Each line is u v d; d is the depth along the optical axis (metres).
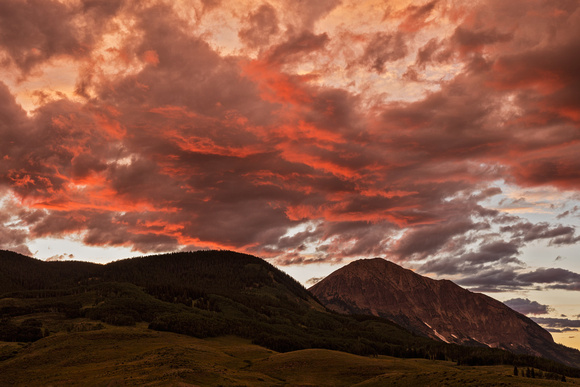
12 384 173.25
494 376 126.25
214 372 154.62
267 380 168.00
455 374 134.50
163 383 133.25
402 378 146.00
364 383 154.12
